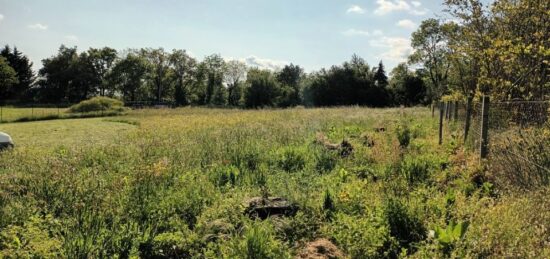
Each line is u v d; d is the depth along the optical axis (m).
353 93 69.12
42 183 6.91
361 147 11.05
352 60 76.12
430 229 5.10
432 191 6.80
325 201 6.32
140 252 4.73
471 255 4.14
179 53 93.75
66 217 5.69
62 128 25.08
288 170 9.29
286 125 17.14
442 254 4.32
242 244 4.53
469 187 6.71
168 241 4.95
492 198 5.88
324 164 9.44
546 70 10.84
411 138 12.90
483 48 12.32
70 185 6.77
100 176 7.75
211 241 5.08
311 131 14.95
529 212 4.80
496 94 10.80
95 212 5.54
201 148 11.22
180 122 23.39
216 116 29.06
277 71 100.19
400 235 5.11
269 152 10.48
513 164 6.46
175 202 6.19
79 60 95.62
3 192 6.48
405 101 71.56
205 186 7.16
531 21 11.38
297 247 5.08
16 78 81.94
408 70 72.50
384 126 16.16
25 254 4.34
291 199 6.50
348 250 4.75
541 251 4.03
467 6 12.62
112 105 44.19
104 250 4.45
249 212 5.90
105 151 11.15
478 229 4.59
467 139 10.37
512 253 4.00
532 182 5.92
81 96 96.44
